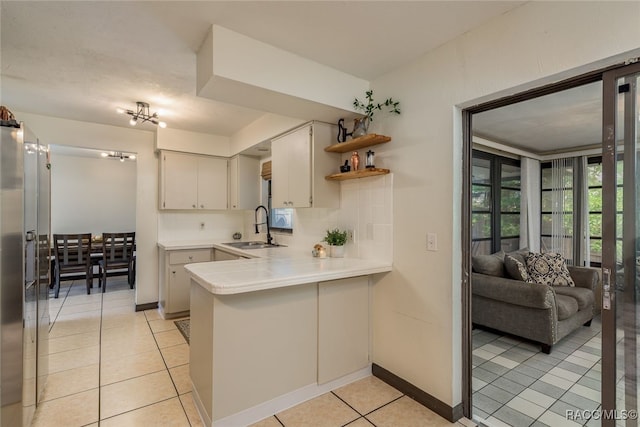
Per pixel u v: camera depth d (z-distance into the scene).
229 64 1.86
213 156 4.32
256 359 1.91
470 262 2.00
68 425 1.85
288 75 2.10
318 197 2.74
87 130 3.68
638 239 1.37
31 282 1.82
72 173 5.74
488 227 4.39
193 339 2.13
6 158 1.62
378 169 2.32
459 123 1.99
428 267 2.08
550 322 2.80
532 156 4.90
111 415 1.95
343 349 2.31
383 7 1.64
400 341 2.26
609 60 1.38
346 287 2.32
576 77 1.54
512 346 3.02
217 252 3.92
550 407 2.06
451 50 1.96
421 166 2.14
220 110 3.24
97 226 5.94
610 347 1.43
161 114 3.38
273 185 3.32
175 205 4.05
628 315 1.39
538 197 5.00
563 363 2.67
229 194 4.45
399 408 2.05
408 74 2.24
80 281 5.76
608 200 1.44
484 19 1.76
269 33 1.89
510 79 1.68
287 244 3.80
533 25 1.59
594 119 3.33
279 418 1.94
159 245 4.05
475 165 4.21
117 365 2.58
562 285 3.59
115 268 5.07
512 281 3.05
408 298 2.21
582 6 1.43
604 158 1.45
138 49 2.05
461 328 1.99
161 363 2.62
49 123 3.47
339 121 2.71
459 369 1.97
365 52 2.11
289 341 2.05
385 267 2.31
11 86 2.63
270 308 1.97
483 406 2.07
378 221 2.46
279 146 3.21
